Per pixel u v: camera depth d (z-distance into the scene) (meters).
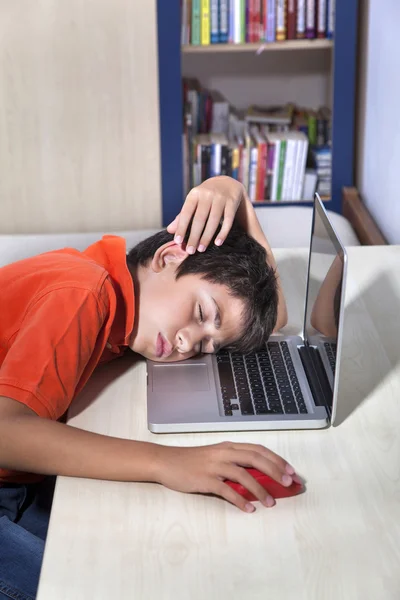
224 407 1.19
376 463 1.08
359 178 2.93
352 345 1.39
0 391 1.07
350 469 1.07
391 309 1.53
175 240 1.31
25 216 2.73
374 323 1.47
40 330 1.13
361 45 2.83
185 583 0.88
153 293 1.29
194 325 1.26
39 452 1.04
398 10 2.26
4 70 2.57
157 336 1.27
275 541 0.94
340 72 2.78
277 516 0.98
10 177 2.68
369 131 2.72
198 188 1.41
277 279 1.47
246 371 1.29
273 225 2.57
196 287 1.25
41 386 1.09
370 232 2.47
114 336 1.28
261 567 0.90
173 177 2.79
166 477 1.02
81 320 1.16
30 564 1.13
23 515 1.34
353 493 1.02
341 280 1.11
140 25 2.56
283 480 1.00
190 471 1.02
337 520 0.98
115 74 2.60
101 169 2.70
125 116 2.64
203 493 1.02
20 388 1.08
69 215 2.74
